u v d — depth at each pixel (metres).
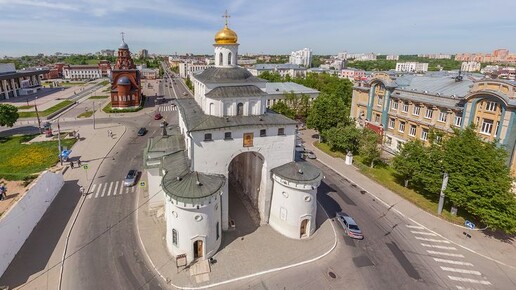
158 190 38.03
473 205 34.59
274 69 187.25
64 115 93.06
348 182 48.94
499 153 35.50
